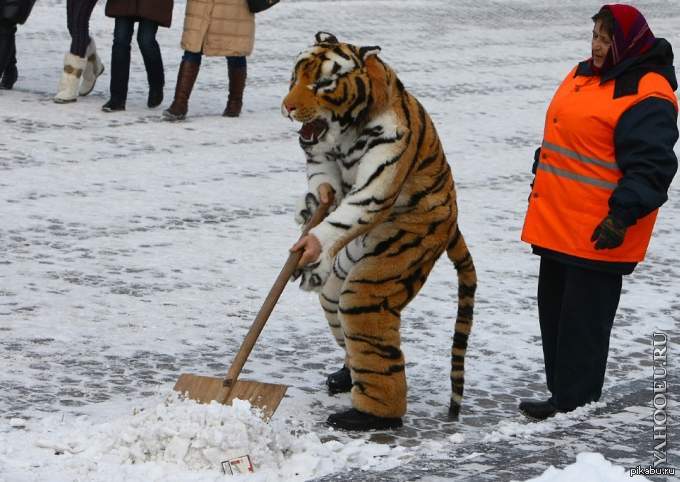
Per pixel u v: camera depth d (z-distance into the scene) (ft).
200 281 41.60
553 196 29.86
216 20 69.05
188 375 27.09
